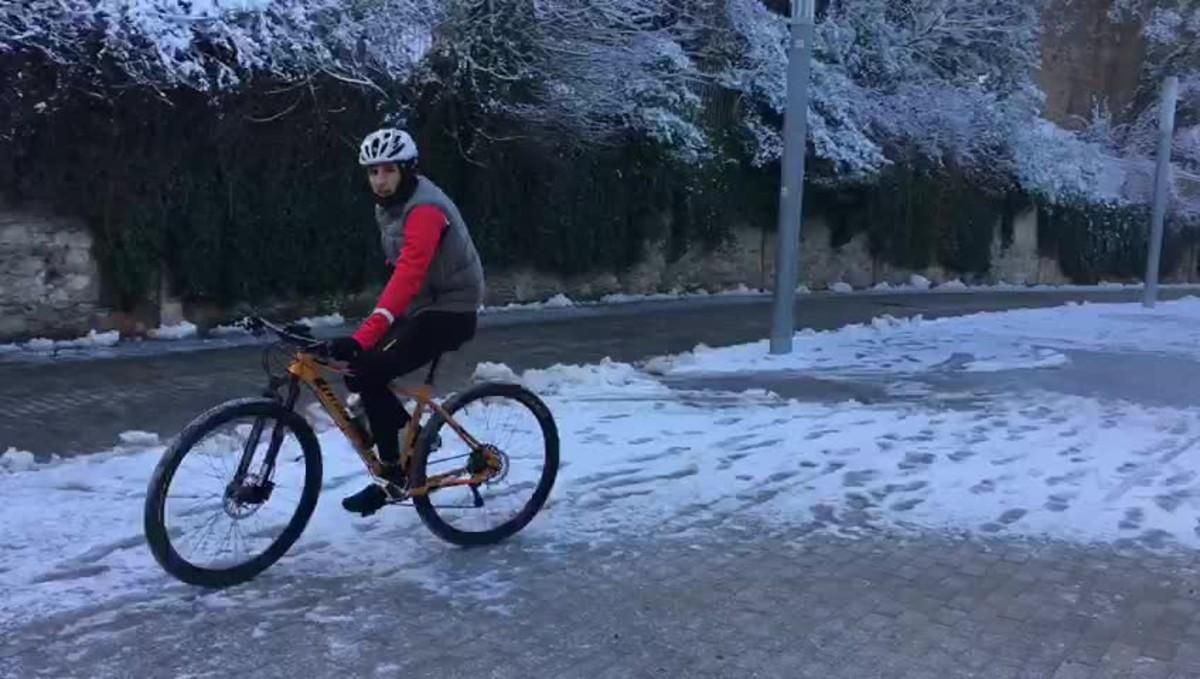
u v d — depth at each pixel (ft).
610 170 55.21
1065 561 16.61
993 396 30.17
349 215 42.55
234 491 14.58
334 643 12.85
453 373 31.94
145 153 36.24
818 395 29.73
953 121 81.20
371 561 15.61
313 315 42.39
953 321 50.31
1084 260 101.96
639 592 14.84
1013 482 20.98
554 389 29.55
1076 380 33.19
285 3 39.32
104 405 26.20
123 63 34.35
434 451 16.12
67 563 14.93
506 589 14.78
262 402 14.75
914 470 21.70
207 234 38.32
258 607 13.83
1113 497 20.10
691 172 60.34
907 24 84.28
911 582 15.55
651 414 26.30
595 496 19.26
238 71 37.37
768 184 66.64
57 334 35.86
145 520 13.74
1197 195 118.21
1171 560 16.76
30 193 34.65
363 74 41.39
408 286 14.66
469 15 45.60
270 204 40.04
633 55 52.54
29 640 12.60
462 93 46.19
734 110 65.00
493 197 48.93
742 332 44.55
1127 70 125.08
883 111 77.30
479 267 15.97
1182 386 32.76
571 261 53.62
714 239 63.10
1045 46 119.34
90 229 36.17
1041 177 92.17
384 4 41.93
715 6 63.00
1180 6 121.49
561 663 12.56
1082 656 13.17
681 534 17.42
